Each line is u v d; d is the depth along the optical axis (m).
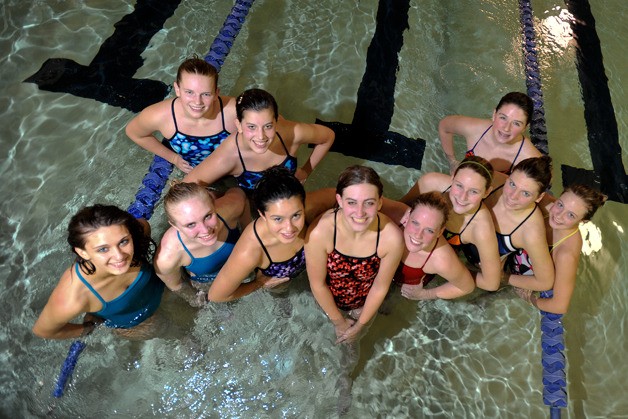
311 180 4.55
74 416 3.49
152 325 3.53
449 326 4.00
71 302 2.92
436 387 3.75
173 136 3.90
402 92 5.27
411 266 3.42
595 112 5.34
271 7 5.75
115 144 4.59
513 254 3.74
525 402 3.73
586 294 4.20
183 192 2.89
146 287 3.26
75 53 5.18
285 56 5.39
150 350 3.69
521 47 5.73
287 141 3.73
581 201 3.18
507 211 3.40
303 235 3.22
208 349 3.72
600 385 3.86
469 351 3.91
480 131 4.12
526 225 3.37
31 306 3.82
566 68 5.63
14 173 4.40
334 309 3.49
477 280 3.66
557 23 6.02
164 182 4.24
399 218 3.56
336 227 3.03
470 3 6.08
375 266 3.21
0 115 4.70
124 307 3.20
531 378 3.82
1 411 3.46
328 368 3.73
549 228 3.56
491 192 3.57
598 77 5.61
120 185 4.36
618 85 5.59
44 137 4.61
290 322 3.85
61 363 3.61
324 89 5.20
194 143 3.94
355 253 3.12
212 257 3.33
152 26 5.45
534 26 5.95
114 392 3.58
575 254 3.45
